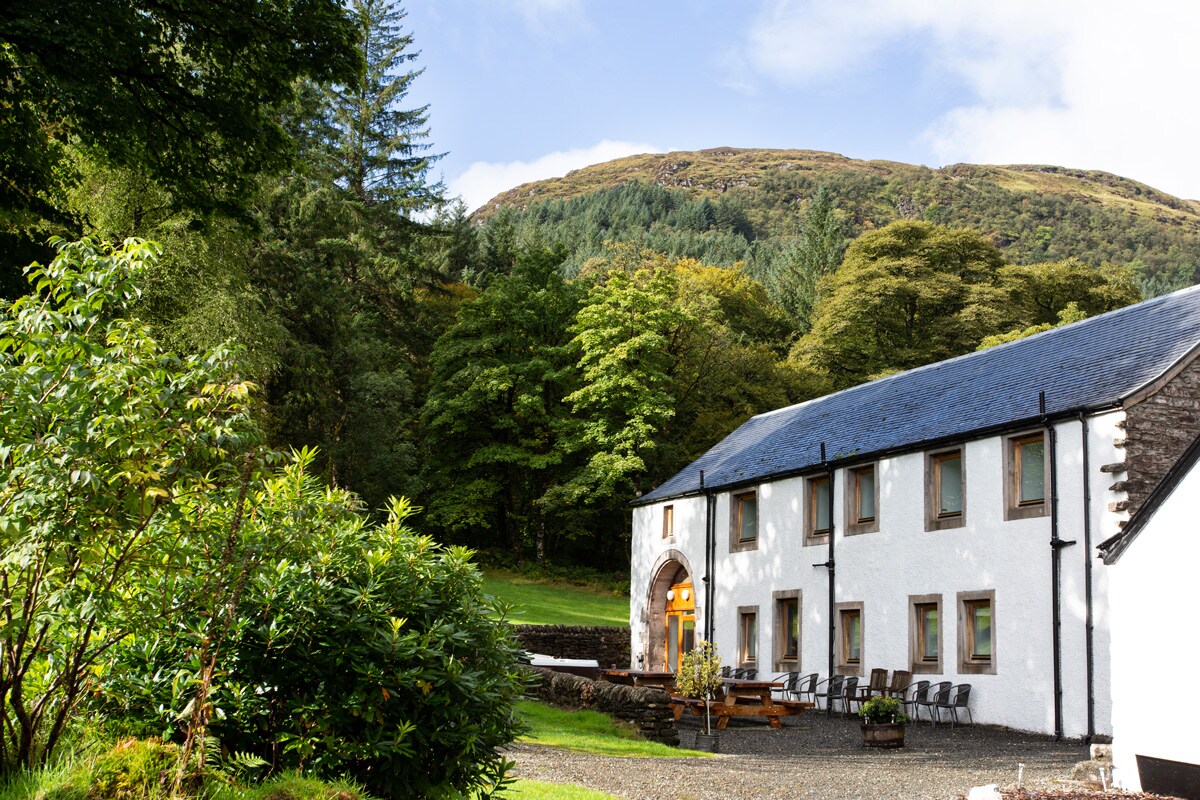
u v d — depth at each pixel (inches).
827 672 903.7
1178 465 371.2
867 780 478.9
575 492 1604.3
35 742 232.7
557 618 1321.4
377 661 254.7
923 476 828.6
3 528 204.2
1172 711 362.9
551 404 1763.0
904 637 825.5
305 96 1663.4
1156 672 371.6
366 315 1801.2
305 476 272.5
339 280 1713.8
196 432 223.5
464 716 260.7
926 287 2023.9
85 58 512.1
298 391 1360.7
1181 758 356.5
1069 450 708.0
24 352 230.2
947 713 775.7
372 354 1593.3
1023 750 615.8
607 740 569.9
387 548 273.7
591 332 1622.8
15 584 227.5
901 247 2151.8
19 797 199.3
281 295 1417.3
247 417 231.5
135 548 232.1
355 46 611.8
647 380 1641.2
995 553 754.2
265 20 574.2
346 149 2006.6
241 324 1034.1
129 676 249.9
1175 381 683.4
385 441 1553.9
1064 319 1887.3
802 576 952.3
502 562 1736.0
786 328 2476.6
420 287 2133.4
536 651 1161.4
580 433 1659.7
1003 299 2025.1
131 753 213.8
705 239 5054.1
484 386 1648.6
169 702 249.4
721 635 1057.5
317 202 1672.0
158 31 547.2
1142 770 373.7
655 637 1176.2
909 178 7716.5
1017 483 754.8
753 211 7440.9
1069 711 681.0
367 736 250.2
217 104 586.6
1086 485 690.8
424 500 1823.3
